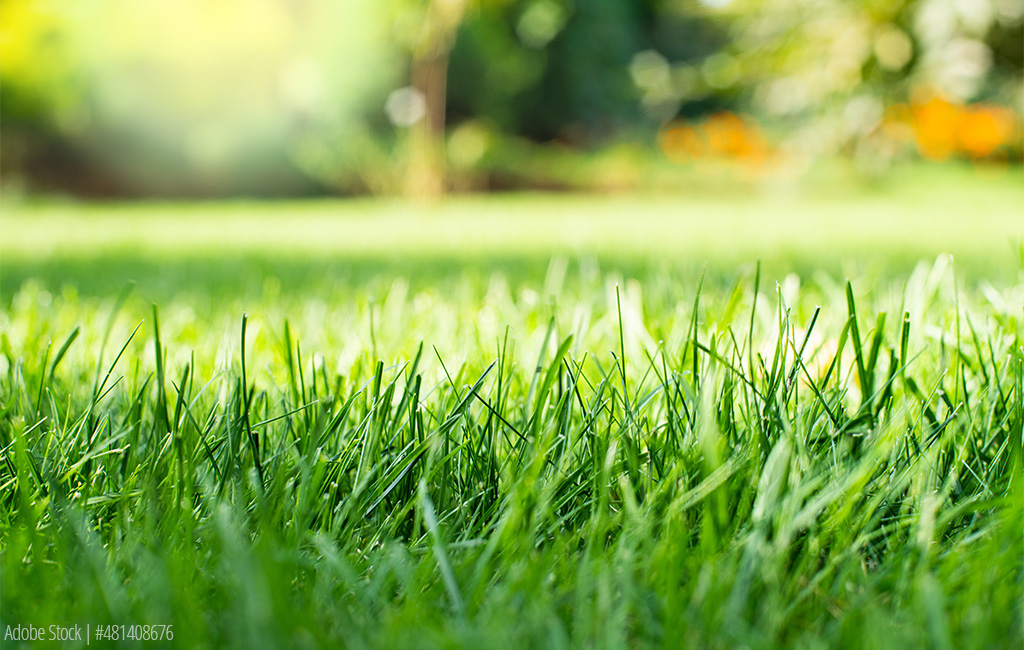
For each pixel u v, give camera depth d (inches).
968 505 19.1
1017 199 159.2
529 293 29.5
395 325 27.2
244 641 17.2
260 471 19.6
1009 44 104.4
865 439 20.2
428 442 19.6
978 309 26.6
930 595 17.1
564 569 18.3
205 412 21.8
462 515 19.4
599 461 19.7
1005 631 17.5
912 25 103.5
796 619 17.8
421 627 17.2
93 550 18.3
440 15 145.6
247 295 40.2
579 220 118.4
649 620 17.5
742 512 18.8
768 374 20.9
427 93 153.5
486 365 23.2
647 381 22.3
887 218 108.9
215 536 18.6
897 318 24.6
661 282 31.6
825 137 135.8
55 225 116.0
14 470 20.1
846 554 18.4
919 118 155.2
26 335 26.6
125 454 20.5
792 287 24.6
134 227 110.0
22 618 17.6
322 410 20.6
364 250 68.9
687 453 19.6
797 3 112.0
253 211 169.3
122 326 28.6
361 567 18.7
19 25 133.3
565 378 22.2
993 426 20.8
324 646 17.2
